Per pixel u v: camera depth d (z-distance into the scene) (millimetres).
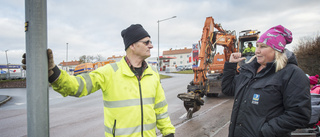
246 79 1754
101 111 6586
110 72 1386
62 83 1083
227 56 9008
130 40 1465
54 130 4598
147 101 1439
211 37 7266
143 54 1492
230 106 6523
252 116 1569
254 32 8883
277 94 1495
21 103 9727
